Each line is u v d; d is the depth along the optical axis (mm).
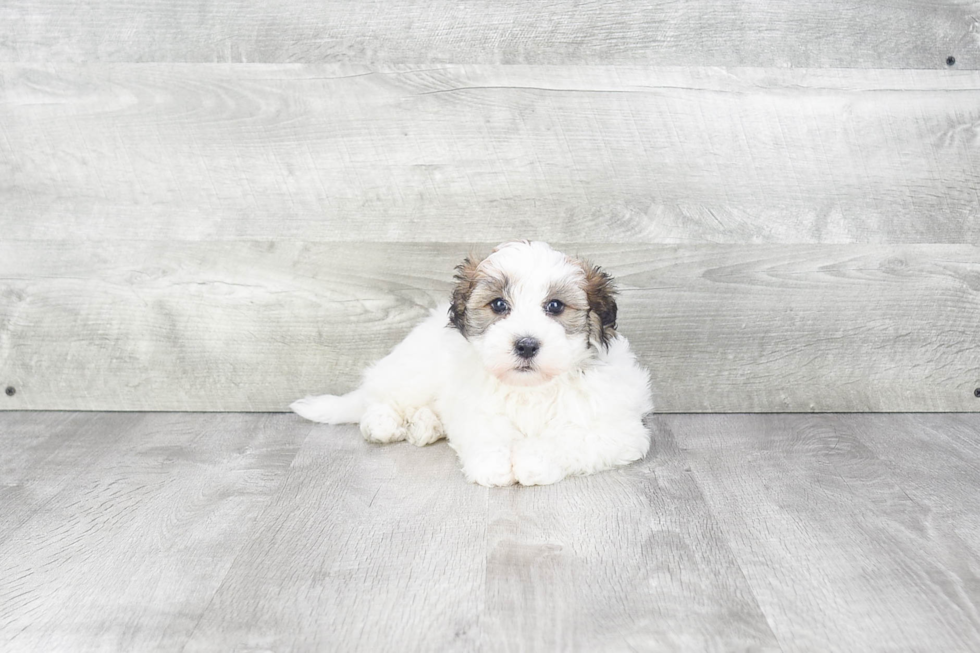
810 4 2076
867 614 1214
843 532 1485
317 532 1488
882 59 2104
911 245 2172
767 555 1396
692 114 2111
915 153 2137
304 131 2137
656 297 2193
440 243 2182
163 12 2094
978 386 2246
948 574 1332
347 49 2102
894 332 2215
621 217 2158
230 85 2123
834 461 1862
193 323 2240
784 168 2137
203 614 1221
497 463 1692
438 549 1419
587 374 1809
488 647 1134
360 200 2164
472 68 2098
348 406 2123
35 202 2184
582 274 1787
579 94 2104
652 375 2234
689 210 2152
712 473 1784
